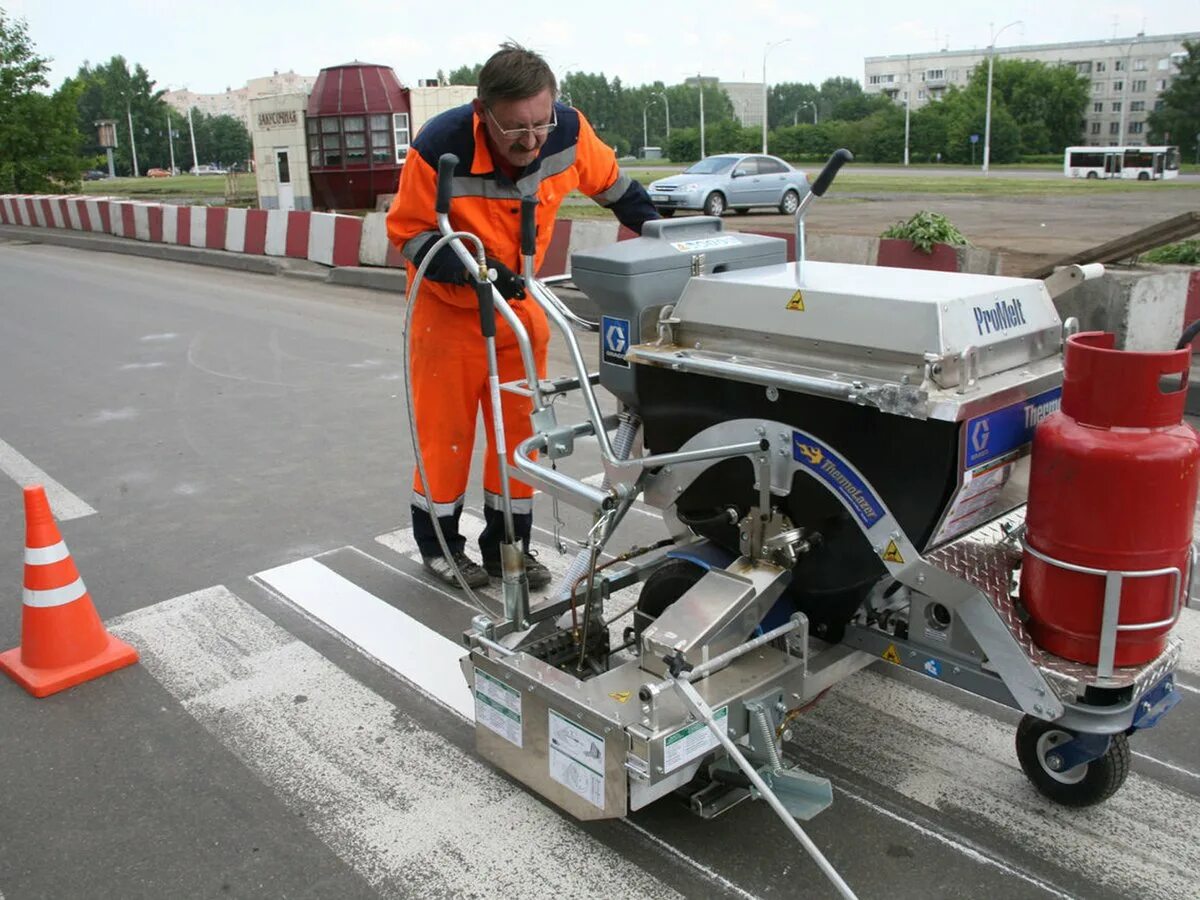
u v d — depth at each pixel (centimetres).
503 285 346
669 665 255
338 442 668
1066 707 248
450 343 404
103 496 574
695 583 307
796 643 286
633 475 325
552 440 314
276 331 1059
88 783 315
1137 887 262
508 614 312
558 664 325
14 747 333
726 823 291
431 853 281
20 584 460
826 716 345
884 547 262
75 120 3222
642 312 303
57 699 362
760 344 277
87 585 457
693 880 268
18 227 2303
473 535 516
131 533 519
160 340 1029
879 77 13350
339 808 301
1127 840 280
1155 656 249
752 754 274
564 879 270
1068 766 282
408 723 347
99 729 344
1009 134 8256
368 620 422
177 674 380
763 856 277
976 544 280
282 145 2503
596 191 410
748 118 15912
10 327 1123
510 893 265
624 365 311
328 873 274
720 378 285
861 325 252
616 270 299
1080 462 231
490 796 306
